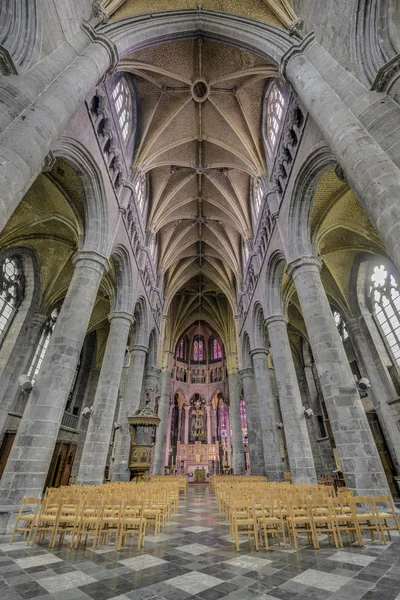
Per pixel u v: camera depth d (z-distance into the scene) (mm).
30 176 6633
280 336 15156
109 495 5840
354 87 7906
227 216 24172
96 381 25391
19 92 7094
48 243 16766
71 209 13039
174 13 12641
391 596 3129
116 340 14430
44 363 9031
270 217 15695
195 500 13711
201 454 35531
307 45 10219
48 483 18672
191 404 41125
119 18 11672
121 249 14961
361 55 8016
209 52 15570
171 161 20141
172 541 5660
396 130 6641
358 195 6770
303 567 4129
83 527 5824
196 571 3994
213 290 34906
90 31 10195
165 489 7887
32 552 4930
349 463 7848
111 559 4539
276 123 15555
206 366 43531
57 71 8391
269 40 11547
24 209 13586
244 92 17031
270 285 16531
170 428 38094
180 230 26266
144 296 19266
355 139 7051
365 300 18125
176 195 22922
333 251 16969
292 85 10305
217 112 17875
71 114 8227
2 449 15000
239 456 26578
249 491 7035
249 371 22906
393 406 15445
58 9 8836
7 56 6797
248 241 21578
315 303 10516
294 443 12078
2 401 14820
